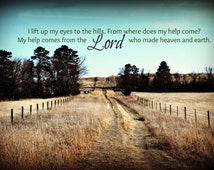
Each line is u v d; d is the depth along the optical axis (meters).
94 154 11.21
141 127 19.78
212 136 13.46
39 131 14.64
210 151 10.59
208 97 63.62
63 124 17.69
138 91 98.81
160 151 11.81
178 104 44.69
